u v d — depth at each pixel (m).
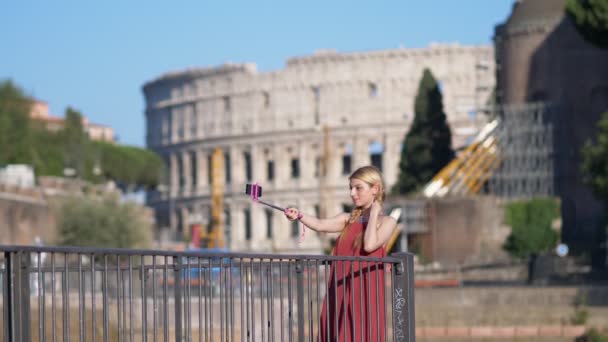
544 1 154.38
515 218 127.50
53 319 13.73
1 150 147.50
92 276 13.73
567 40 151.50
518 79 154.12
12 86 155.12
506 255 125.75
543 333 62.12
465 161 149.75
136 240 97.38
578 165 150.25
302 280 15.63
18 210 99.81
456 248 126.19
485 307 73.12
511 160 151.00
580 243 139.62
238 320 33.03
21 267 13.02
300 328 15.62
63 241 95.56
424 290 78.69
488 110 155.00
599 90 150.88
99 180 183.12
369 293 15.93
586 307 70.62
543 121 151.50
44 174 152.75
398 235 125.25
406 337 16.67
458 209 126.31
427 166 153.00
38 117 196.88
